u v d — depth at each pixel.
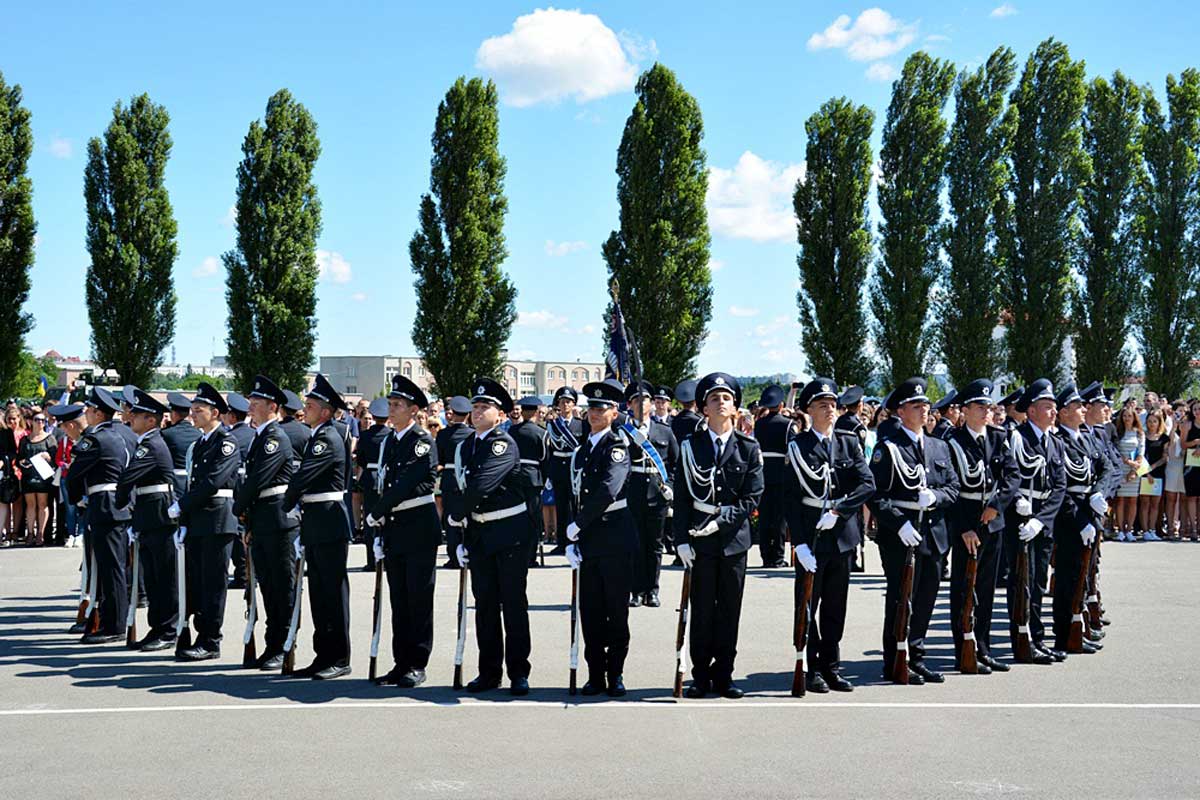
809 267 33.34
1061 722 6.54
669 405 14.33
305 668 8.03
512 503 7.48
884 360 33.59
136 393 9.11
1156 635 9.38
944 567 8.30
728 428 7.33
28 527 16.70
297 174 35.25
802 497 7.39
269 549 8.20
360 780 5.43
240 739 6.18
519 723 6.52
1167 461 16.69
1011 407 12.71
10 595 11.76
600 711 6.82
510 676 7.37
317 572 7.84
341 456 7.91
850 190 32.69
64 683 7.67
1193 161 34.16
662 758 5.79
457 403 12.84
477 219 33.22
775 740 6.13
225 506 8.56
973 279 33.06
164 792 5.27
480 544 7.44
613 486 7.19
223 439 8.54
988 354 33.53
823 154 33.16
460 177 33.34
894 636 7.70
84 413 10.82
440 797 5.18
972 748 5.98
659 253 32.03
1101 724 6.49
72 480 9.44
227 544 8.64
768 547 13.73
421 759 5.78
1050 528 8.60
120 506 8.91
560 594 11.70
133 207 34.34
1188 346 34.25
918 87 33.12
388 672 7.89
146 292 34.34
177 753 5.91
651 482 10.67
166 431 9.96
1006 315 34.75
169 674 7.99
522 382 56.31
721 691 7.22
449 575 13.16
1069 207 33.47
